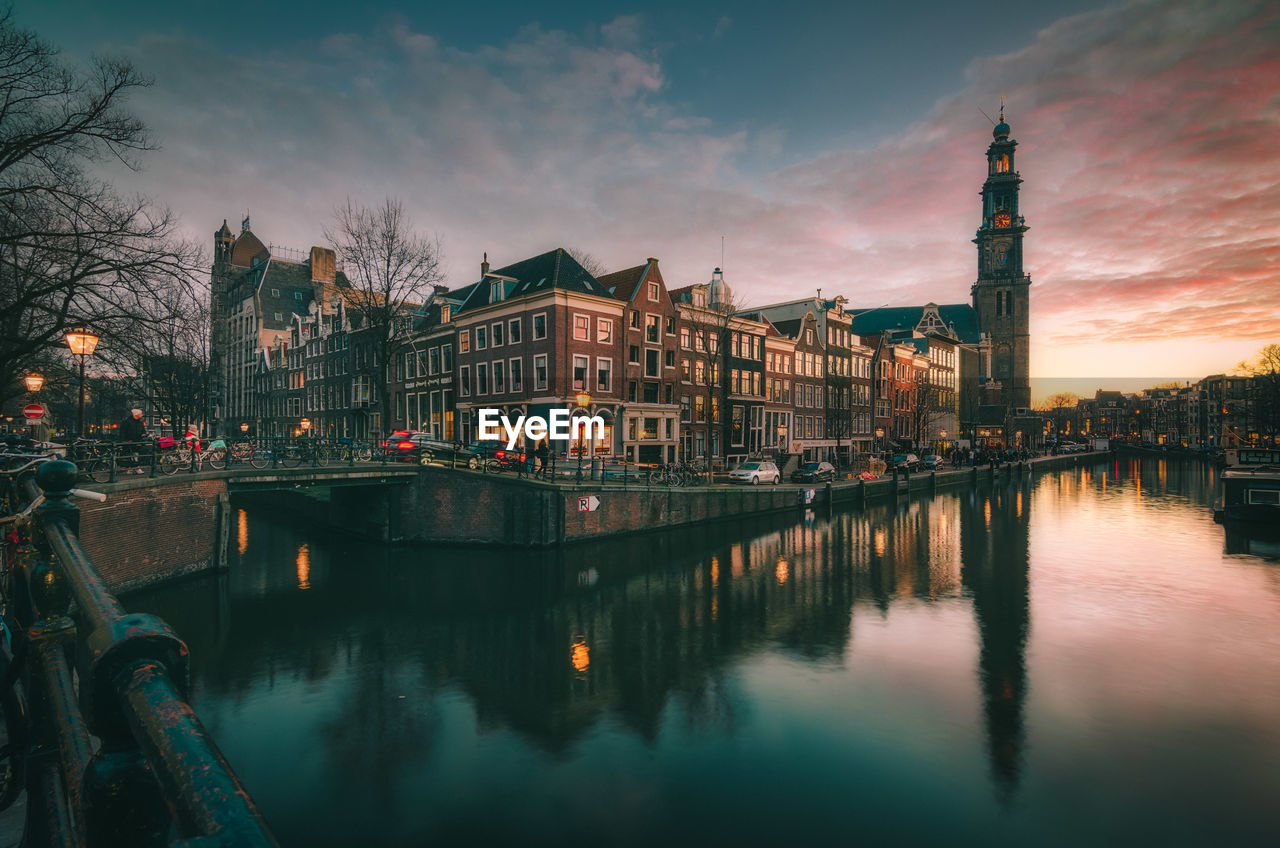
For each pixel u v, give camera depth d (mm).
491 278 41438
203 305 30391
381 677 15305
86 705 1212
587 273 40656
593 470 30781
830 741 12422
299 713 13516
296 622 18922
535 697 14320
